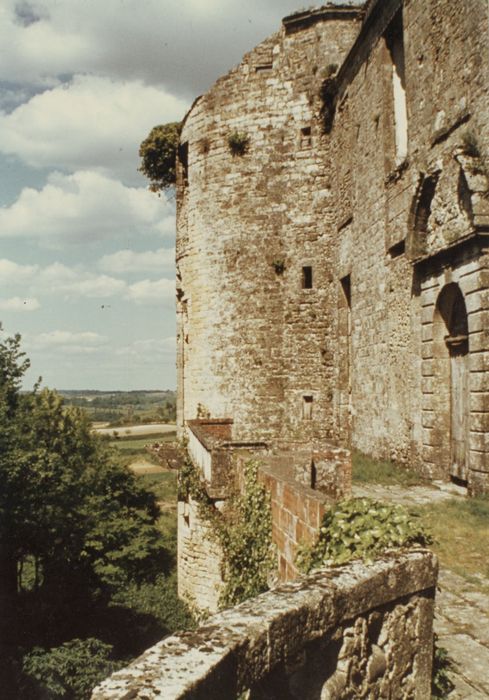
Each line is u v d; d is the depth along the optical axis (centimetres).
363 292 1656
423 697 440
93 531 2519
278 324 1956
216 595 1358
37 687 1809
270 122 1981
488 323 1024
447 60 1155
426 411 1254
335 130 1906
